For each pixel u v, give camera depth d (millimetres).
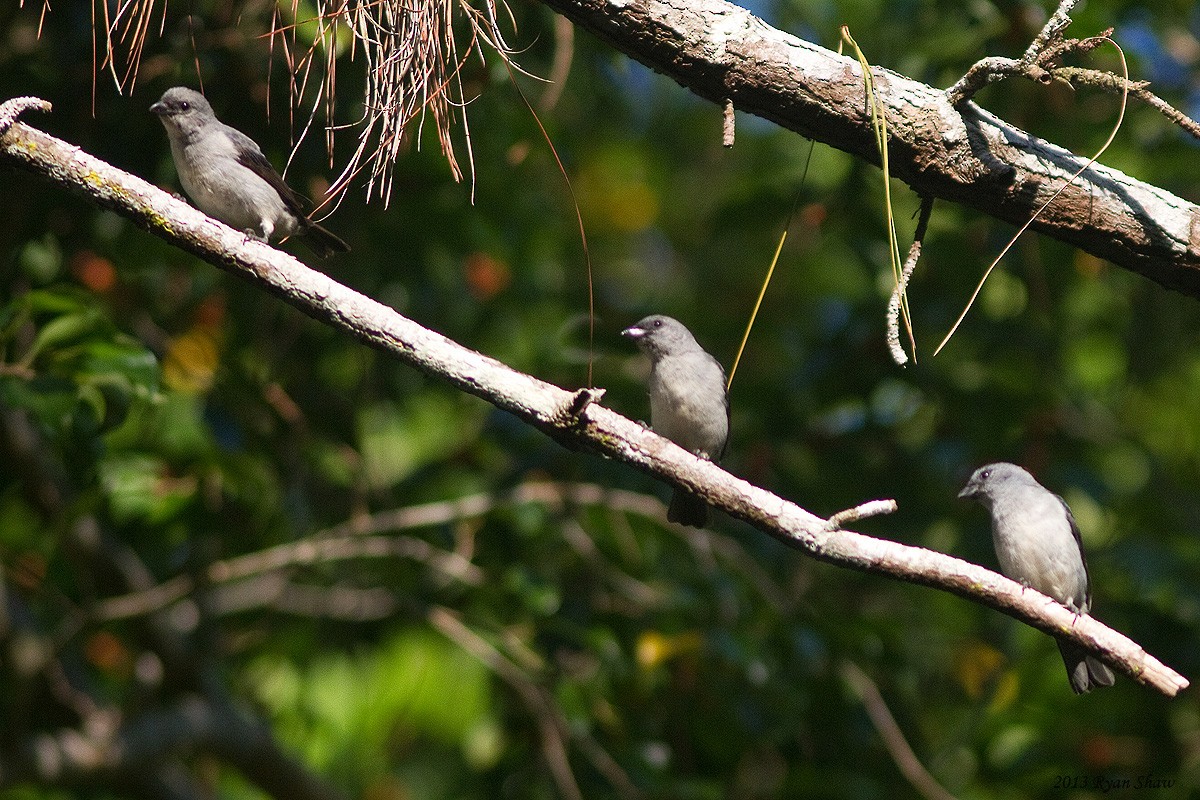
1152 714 12094
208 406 10906
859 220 12703
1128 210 6184
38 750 10500
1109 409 14828
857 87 6109
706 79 6105
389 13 6012
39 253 11742
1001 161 6145
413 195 11492
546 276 14320
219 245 5746
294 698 13289
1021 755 12094
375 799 14047
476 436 12750
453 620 11578
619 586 11797
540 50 10375
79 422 9641
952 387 12844
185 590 11078
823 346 12992
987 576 5613
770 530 5652
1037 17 11320
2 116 5770
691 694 11633
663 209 17125
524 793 11648
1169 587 12188
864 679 11648
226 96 10000
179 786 11852
